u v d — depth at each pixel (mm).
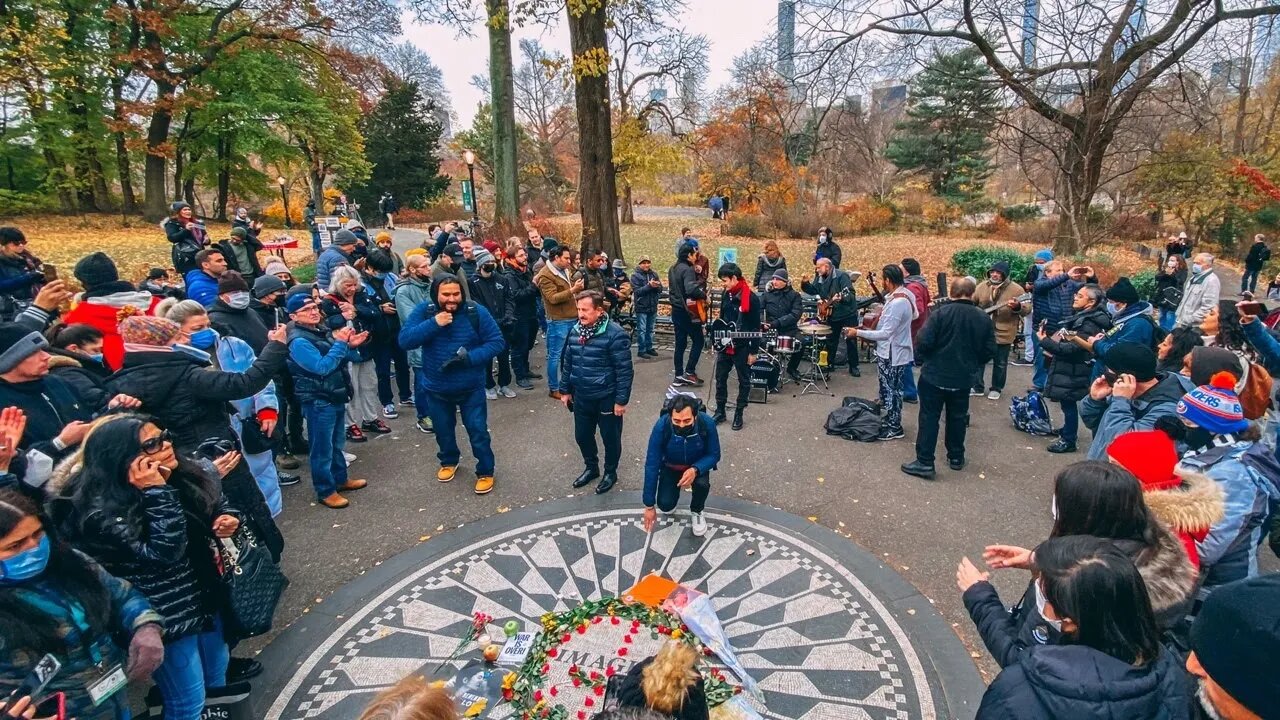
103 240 19781
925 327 5910
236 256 9953
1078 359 6270
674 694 2219
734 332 7102
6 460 2771
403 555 4949
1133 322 5520
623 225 35250
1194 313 8820
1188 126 18562
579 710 3215
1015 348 10859
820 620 4160
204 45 25203
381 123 40094
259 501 3898
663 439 4793
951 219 32281
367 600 4426
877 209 32125
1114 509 2180
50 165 25781
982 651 3861
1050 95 15781
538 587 4547
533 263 10141
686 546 5020
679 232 31328
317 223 15984
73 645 2252
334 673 3777
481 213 40812
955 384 5848
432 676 3695
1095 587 1793
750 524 5316
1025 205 32594
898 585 4500
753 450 6777
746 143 35125
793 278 19172
